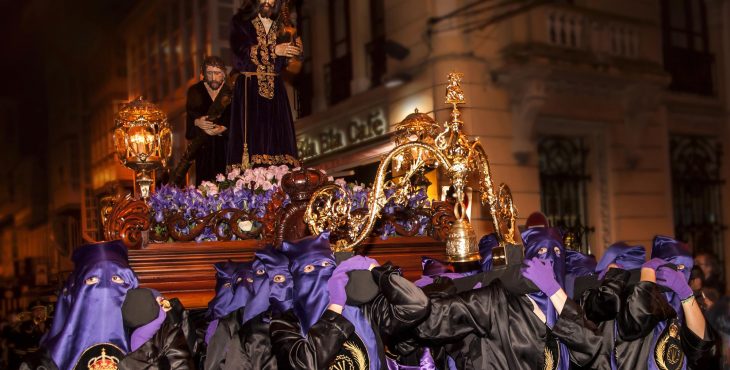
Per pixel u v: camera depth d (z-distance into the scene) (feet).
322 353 17.24
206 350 20.52
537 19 54.08
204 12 42.16
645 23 61.93
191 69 43.21
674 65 66.80
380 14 53.11
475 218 39.55
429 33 48.75
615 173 60.13
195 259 21.95
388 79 49.70
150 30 49.90
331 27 53.88
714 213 68.28
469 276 20.44
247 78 28.60
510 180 51.83
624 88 60.44
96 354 16.87
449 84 20.13
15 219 99.71
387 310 18.08
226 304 19.94
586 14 57.41
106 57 54.95
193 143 30.32
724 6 69.36
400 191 20.65
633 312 19.83
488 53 51.19
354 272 17.67
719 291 41.24
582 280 21.47
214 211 23.07
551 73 53.93
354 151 37.06
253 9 29.01
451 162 19.71
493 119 51.34
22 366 16.72
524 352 19.04
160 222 22.29
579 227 35.45
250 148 28.14
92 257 17.51
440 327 18.45
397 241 24.72
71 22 59.41
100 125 53.26
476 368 19.20
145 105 24.21
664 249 22.33
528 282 19.06
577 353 19.21
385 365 18.53
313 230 19.92
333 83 52.75
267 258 18.92
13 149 100.12
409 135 25.17
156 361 17.34
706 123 68.28
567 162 58.90
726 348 30.89
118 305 17.20
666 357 21.44
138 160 23.57
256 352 18.99
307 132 42.22
